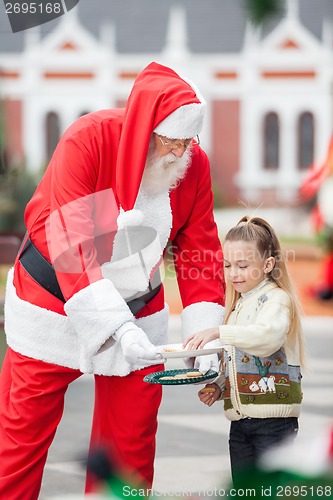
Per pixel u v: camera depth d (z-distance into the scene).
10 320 4.07
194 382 3.83
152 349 3.71
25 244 4.12
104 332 3.75
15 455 3.99
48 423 4.05
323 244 14.84
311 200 23.45
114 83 34.06
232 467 4.27
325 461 2.67
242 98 33.88
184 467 5.51
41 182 4.08
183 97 3.75
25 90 33.81
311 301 14.44
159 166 3.89
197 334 4.03
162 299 4.30
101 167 3.88
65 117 34.06
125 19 34.59
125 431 4.11
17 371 4.02
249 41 33.72
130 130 3.79
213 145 33.97
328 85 33.34
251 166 33.84
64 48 34.00
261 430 4.17
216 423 6.81
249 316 4.21
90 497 4.06
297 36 33.50
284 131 33.66
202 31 34.34
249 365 4.18
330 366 8.79
